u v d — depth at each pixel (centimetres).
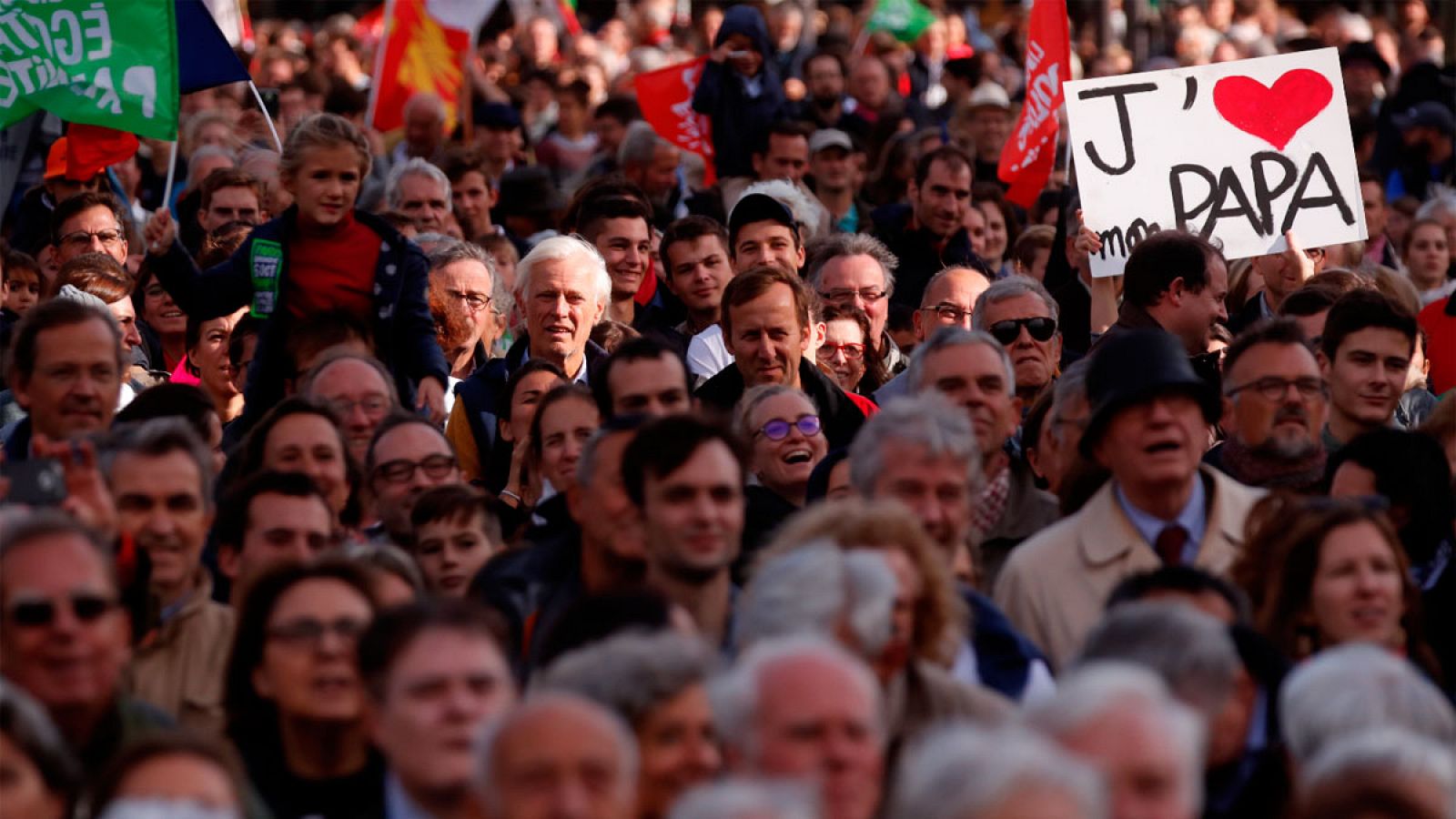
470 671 1786
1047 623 2359
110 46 3678
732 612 2206
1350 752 1564
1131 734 1532
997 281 3228
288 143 3222
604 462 2252
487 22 7850
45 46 3675
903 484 2188
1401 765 1545
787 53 7262
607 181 3862
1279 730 1938
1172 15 8894
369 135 5525
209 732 2022
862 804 1602
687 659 1772
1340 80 3681
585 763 1570
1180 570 2086
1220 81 3684
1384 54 8031
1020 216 5200
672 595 2161
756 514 2666
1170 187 3675
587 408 2761
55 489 2150
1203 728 1831
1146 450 2350
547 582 2339
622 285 3797
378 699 1825
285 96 6184
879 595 1894
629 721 1748
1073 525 2398
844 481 2573
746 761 1623
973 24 8406
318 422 2634
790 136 4800
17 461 2192
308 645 2008
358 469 2703
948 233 4375
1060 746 1538
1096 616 2344
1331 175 3669
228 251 3881
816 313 3212
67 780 1739
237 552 2359
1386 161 6009
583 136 6353
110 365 2667
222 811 1680
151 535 2298
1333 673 1741
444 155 4741
